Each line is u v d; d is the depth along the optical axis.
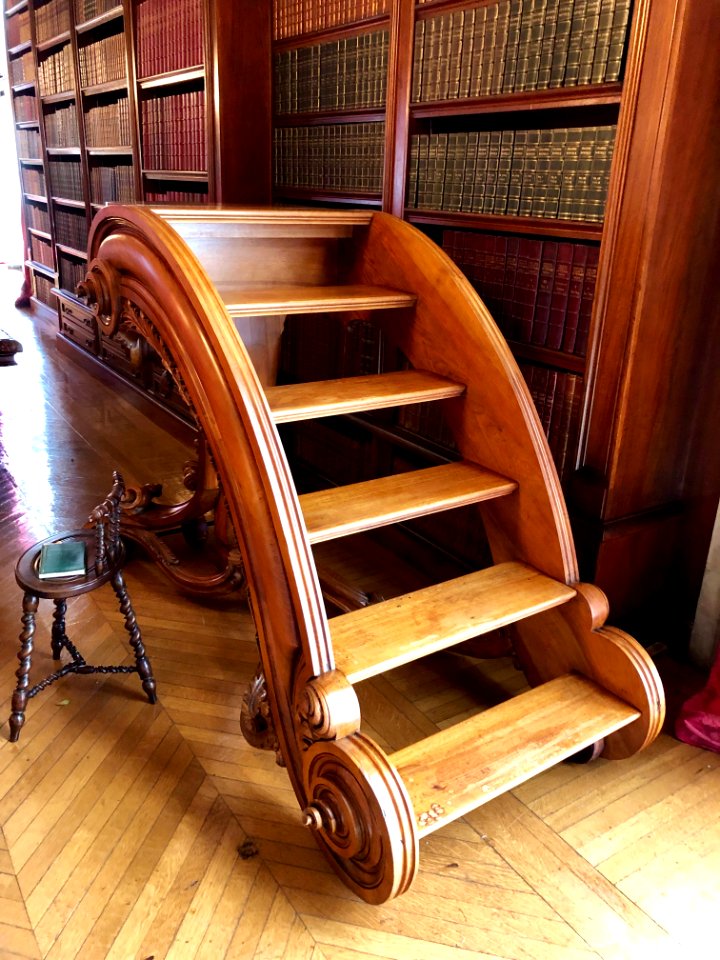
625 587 2.48
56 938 1.55
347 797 1.52
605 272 2.17
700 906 1.69
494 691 2.42
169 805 1.90
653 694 1.91
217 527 2.93
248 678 2.41
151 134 4.49
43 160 6.86
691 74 1.93
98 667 2.22
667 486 2.50
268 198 3.73
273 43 3.46
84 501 3.67
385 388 2.16
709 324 2.33
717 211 2.17
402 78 2.74
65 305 6.82
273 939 1.57
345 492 2.05
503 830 1.87
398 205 2.90
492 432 2.19
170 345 1.92
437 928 1.61
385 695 2.38
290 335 3.76
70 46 5.71
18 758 2.03
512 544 2.22
